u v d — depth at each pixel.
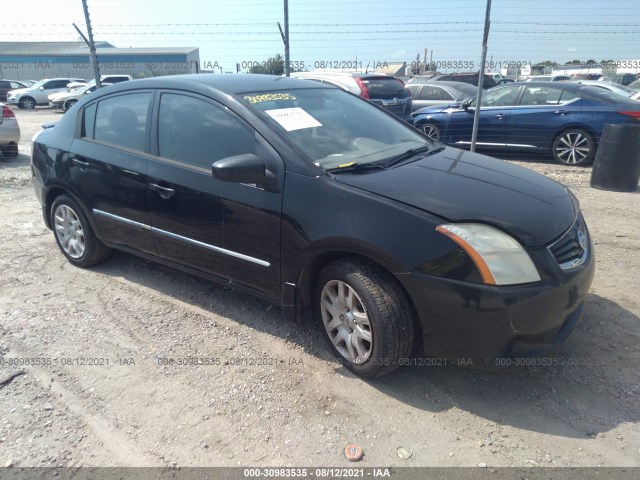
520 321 2.43
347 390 2.80
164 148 3.56
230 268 3.30
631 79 29.36
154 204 3.58
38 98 26.09
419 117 10.42
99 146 3.96
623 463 2.29
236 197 3.10
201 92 3.42
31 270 4.43
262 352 3.17
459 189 2.82
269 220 2.97
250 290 3.27
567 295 2.54
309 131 3.21
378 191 2.72
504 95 9.47
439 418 2.59
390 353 2.66
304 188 2.85
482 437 2.46
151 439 2.47
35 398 2.77
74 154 4.12
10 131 9.56
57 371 2.99
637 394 2.74
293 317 3.08
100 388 2.84
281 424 2.56
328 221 2.74
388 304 2.62
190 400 2.74
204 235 3.34
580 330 3.35
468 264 2.43
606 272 4.26
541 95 9.03
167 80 3.68
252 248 3.11
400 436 2.47
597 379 2.86
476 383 2.85
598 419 2.57
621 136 6.62
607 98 8.46
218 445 2.43
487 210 2.61
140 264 4.53
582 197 6.59
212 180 3.22
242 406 2.69
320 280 2.95
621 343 3.20
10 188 7.41
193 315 3.62
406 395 2.76
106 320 3.57
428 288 2.50
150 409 2.68
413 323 2.69
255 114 3.15
